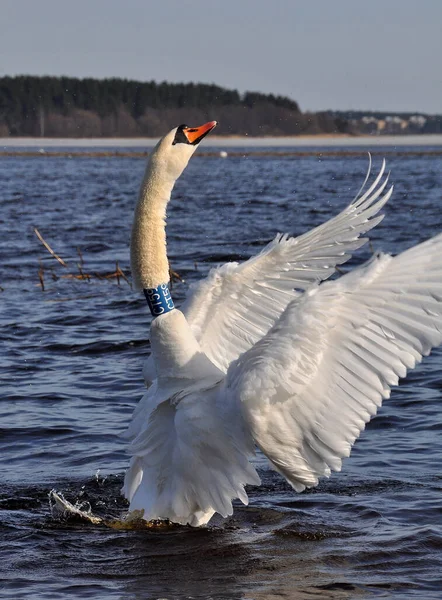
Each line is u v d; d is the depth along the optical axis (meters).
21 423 11.62
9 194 55.97
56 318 17.80
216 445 7.66
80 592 6.98
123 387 13.18
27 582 7.20
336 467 7.39
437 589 6.93
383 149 183.75
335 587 6.99
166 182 8.25
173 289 20.55
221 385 7.71
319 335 7.12
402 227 32.91
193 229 34.03
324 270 8.68
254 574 7.30
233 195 55.09
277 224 35.75
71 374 13.92
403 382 13.30
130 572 7.40
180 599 6.80
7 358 14.89
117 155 144.50
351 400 7.18
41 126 171.88
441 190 56.28
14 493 9.40
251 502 9.08
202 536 8.17
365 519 8.51
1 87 174.50
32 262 25.36
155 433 7.97
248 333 9.01
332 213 40.72
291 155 147.62
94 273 23.05
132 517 8.40
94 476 9.87
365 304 7.02
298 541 8.01
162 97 165.62
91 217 39.88
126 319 17.69
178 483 7.87
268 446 7.50
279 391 7.25
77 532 8.34
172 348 7.88
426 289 6.85
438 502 8.84
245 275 8.89
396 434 11.09
